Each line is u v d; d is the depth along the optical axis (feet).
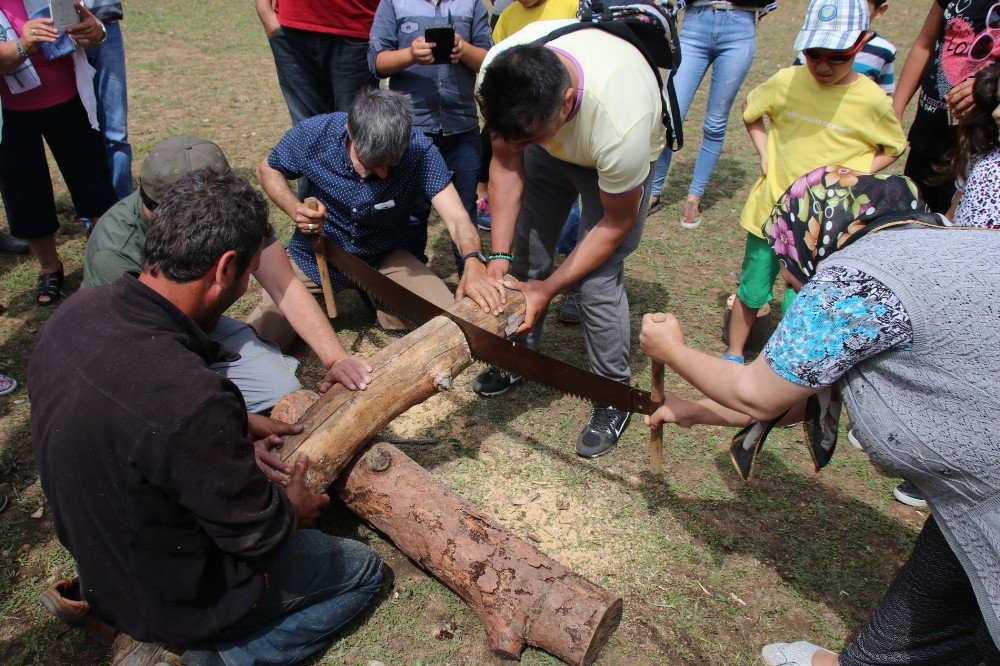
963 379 5.21
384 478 9.05
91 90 14.01
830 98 11.75
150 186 9.09
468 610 9.02
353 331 13.98
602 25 8.79
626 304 10.81
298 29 15.38
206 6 38.34
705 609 9.19
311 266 13.12
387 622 8.84
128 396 6.04
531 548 8.50
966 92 10.82
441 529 8.61
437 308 10.37
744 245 17.74
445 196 12.14
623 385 8.68
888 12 37.32
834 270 5.48
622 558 9.82
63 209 17.70
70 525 6.50
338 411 8.85
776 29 36.58
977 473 5.45
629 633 8.87
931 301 5.13
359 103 10.96
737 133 24.64
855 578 9.64
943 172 11.02
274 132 22.91
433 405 12.36
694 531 10.23
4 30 13.10
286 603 7.76
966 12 11.53
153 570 6.50
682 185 20.75
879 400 5.64
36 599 9.03
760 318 13.78
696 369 6.70
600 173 8.91
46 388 6.31
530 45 7.88
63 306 6.68
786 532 10.26
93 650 8.50
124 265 9.50
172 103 24.95
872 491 10.97
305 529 8.36
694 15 16.70
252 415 8.73
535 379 9.81
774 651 8.54
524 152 10.62
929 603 6.87
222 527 6.42
